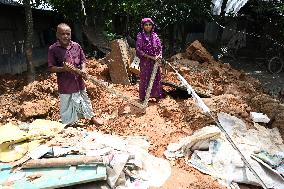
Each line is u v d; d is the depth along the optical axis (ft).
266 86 38.83
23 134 16.19
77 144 15.69
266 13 55.72
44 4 41.01
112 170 13.85
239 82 31.01
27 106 22.03
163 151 17.53
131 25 55.52
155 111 22.86
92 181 13.28
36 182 12.94
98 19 46.75
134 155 15.06
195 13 51.65
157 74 24.63
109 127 19.99
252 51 60.75
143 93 24.82
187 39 67.51
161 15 51.26
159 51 24.22
